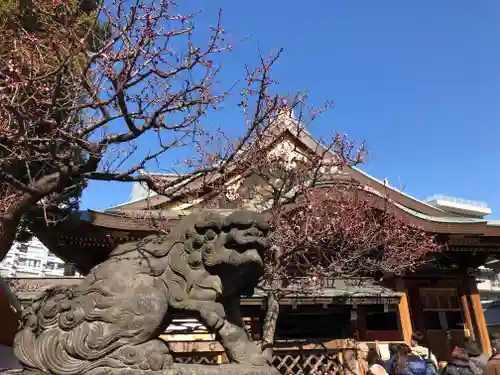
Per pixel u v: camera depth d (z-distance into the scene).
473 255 12.81
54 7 5.22
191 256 3.93
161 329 3.73
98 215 9.68
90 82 5.19
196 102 5.36
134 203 11.45
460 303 13.33
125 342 3.53
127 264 3.91
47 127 5.51
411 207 13.78
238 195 9.86
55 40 4.96
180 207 10.86
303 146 10.34
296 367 8.76
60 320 3.57
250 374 3.48
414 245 10.70
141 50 4.60
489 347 12.27
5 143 5.29
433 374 6.94
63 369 3.43
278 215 7.82
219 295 3.88
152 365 3.43
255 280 4.13
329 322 11.64
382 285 12.34
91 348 3.47
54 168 5.24
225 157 7.84
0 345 7.42
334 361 8.67
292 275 9.71
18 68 4.74
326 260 9.51
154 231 9.86
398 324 12.09
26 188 4.93
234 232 3.87
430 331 12.96
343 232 8.95
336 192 9.51
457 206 27.59
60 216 9.04
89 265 10.99
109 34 5.31
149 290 3.75
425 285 13.39
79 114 5.65
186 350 7.37
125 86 4.77
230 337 3.77
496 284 30.97
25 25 6.25
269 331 7.18
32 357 3.50
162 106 5.07
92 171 5.20
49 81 5.12
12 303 6.40
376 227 9.53
